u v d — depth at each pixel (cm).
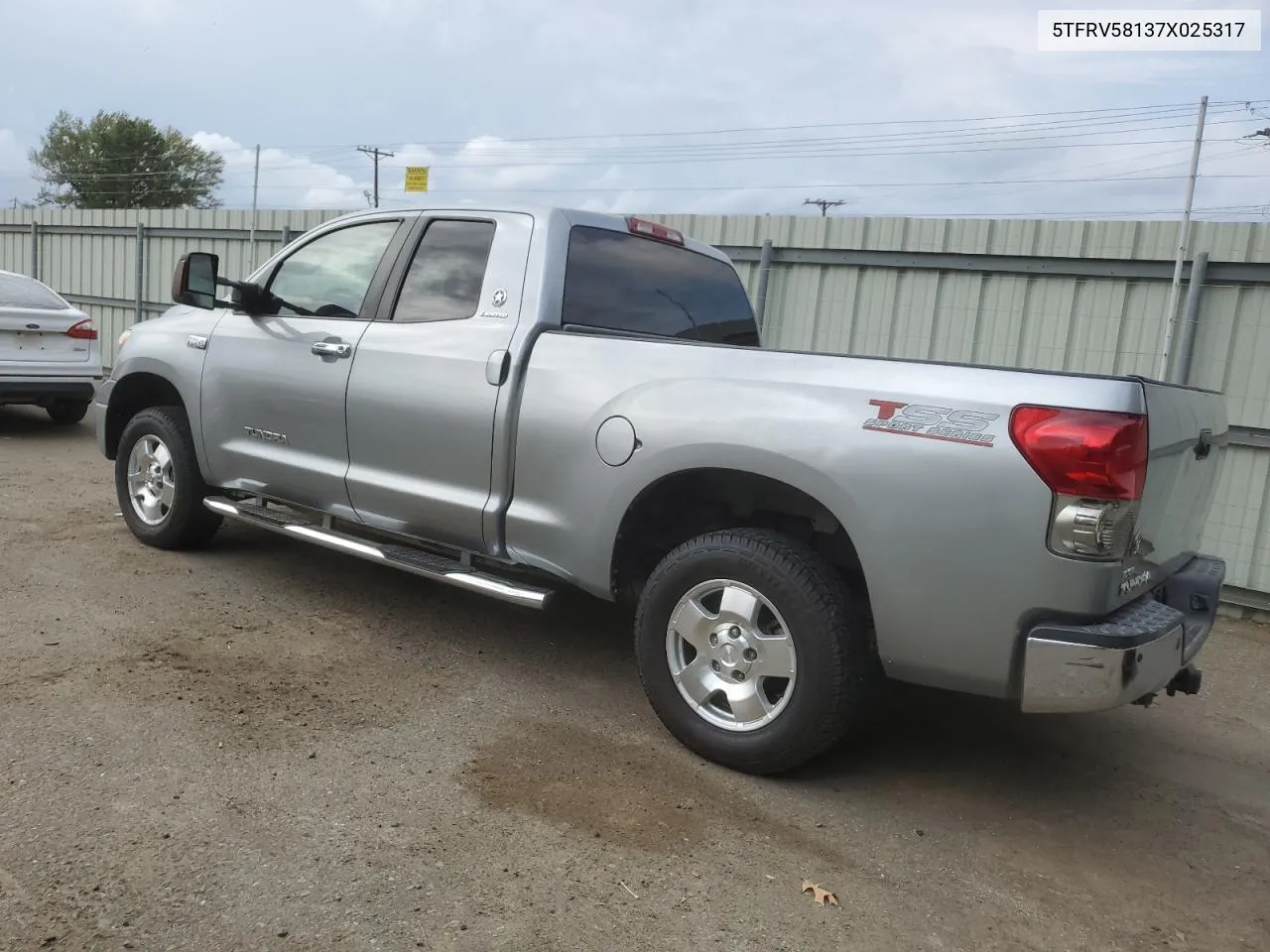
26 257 1482
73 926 231
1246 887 295
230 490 532
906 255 743
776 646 322
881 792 336
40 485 725
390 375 416
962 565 285
